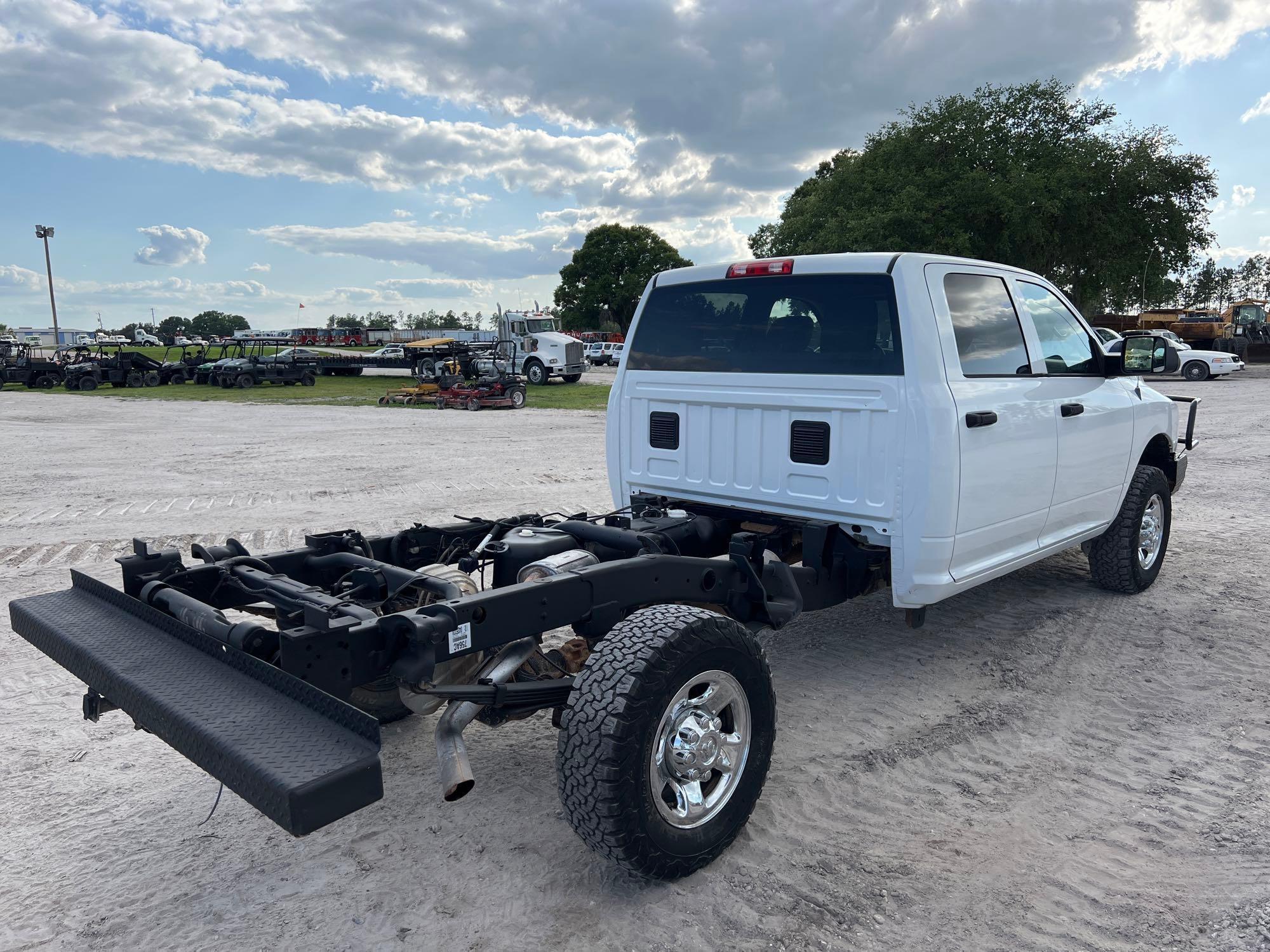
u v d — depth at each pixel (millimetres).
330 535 3727
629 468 4820
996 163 29125
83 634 2857
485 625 2729
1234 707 4043
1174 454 6012
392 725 3945
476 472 11172
